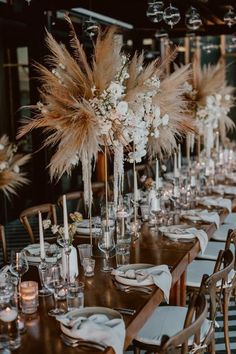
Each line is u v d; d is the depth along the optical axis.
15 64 9.43
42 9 6.54
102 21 9.91
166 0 7.63
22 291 2.40
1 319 2.06
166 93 4.00
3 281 2.39
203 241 3.71
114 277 2.90
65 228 2.75
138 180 7.55
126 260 3.04
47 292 2.67
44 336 2.15
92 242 3.69
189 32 9.96
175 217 4.43
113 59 3.21
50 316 2.36
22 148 9.15
